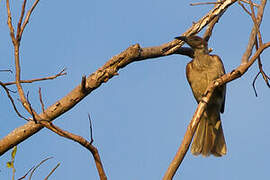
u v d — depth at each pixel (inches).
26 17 310.5
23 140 434.3
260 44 345.1
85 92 457.1
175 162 327.3
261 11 411.8
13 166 282.8
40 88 293.9
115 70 472.4
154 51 513.7
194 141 575.8
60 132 280.4
